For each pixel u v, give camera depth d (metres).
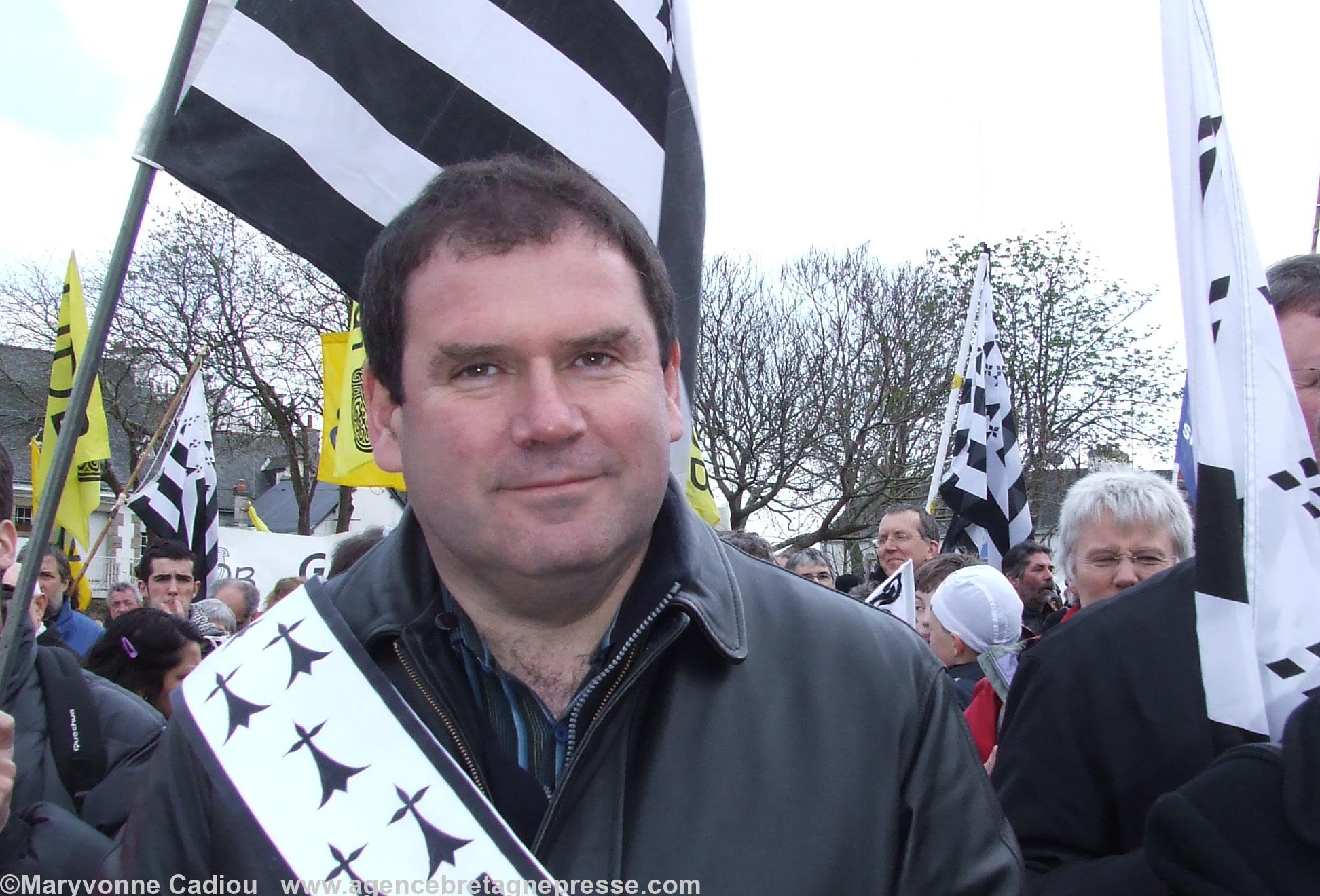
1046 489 19.72
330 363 5.98
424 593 1.37
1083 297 19.95
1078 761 1.91
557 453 1.20
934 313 21.64
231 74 2.21
